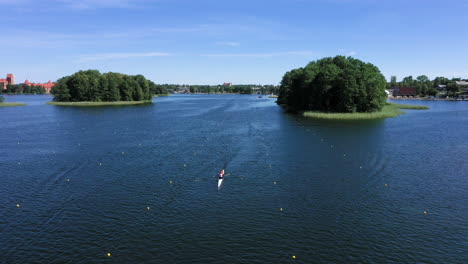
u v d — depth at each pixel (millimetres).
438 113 139625
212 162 55719
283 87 192125
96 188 43250
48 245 29484
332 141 73375
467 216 34781
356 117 121062
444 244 29500
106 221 33875
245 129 92688
